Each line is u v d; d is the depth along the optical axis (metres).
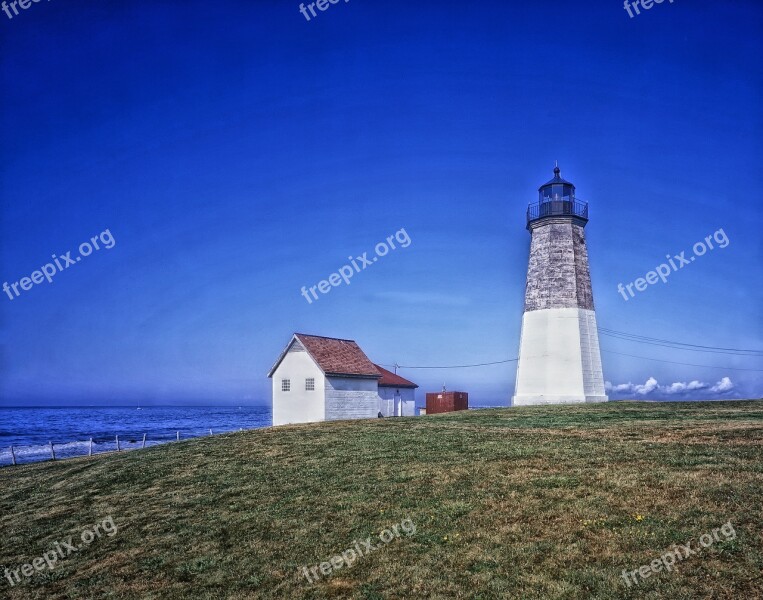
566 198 48.47
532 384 46.50
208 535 17.14
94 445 62.94
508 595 12.23
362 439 28.73
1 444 69.44
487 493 17.78
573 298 46.22
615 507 15.58
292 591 13.45
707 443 21.45
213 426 112.56
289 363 45.69
